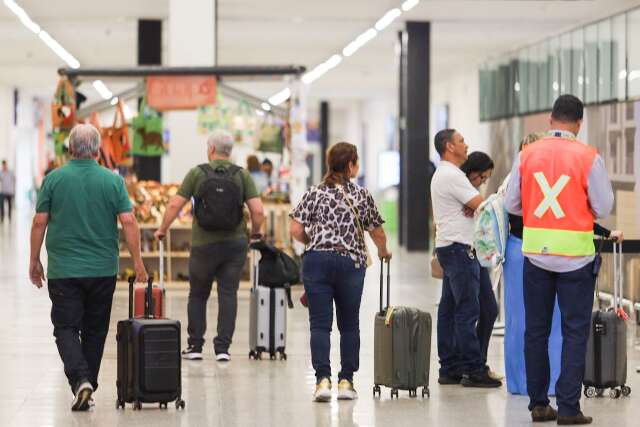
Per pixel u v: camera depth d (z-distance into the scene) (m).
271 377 16.94
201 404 14.82
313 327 14.93
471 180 16.59
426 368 15.20
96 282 14.23
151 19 46.19
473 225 15.74
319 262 14.70
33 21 47.16
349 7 42.78
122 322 14.48
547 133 14.34
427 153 47.41
